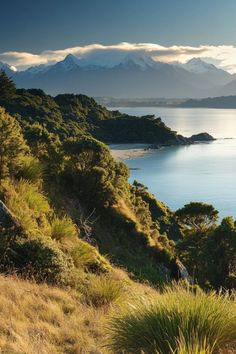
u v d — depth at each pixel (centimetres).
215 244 4516
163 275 3031
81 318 987
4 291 1057
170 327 563
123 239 3244
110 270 1838
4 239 1382
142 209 4488
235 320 568
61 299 1137
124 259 2931
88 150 3372
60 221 1852
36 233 1555
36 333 824
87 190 3216
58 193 2788
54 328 878
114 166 3703
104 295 1159
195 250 4647
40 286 1217
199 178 16688
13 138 1856
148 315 597
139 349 578
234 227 4503
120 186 4038
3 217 1466
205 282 4322
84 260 1723
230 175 17262
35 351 705
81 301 1162
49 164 3017
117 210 3475
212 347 523
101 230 3089
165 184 15512
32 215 1730
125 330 599
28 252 1386
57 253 1406
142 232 3469
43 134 3161
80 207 3033
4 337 754
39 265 1348
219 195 13512
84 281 1403
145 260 3184
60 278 1343
